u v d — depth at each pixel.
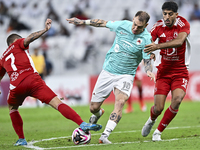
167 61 20.33
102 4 72.25
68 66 55.25
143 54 18.83
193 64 55.38
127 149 15.84
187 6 68.44
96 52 54.78
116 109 18.22
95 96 20.22
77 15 71.00
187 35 19.33
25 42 17.52
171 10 19.27
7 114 41.59
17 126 18.83
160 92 20.30
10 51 17.83
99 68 54.72
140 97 41.50
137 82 40.97
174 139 19.42
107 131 17.77
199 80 52.91
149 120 20.89
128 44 18.83
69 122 32.38
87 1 72.56
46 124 31.08
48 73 52.97
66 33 66.81
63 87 53.31
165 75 20.50
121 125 28.72
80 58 55.38
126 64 19.12
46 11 72.56
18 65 17.52
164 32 20.36
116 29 19.19
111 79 19.45
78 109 44.47
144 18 17.92
